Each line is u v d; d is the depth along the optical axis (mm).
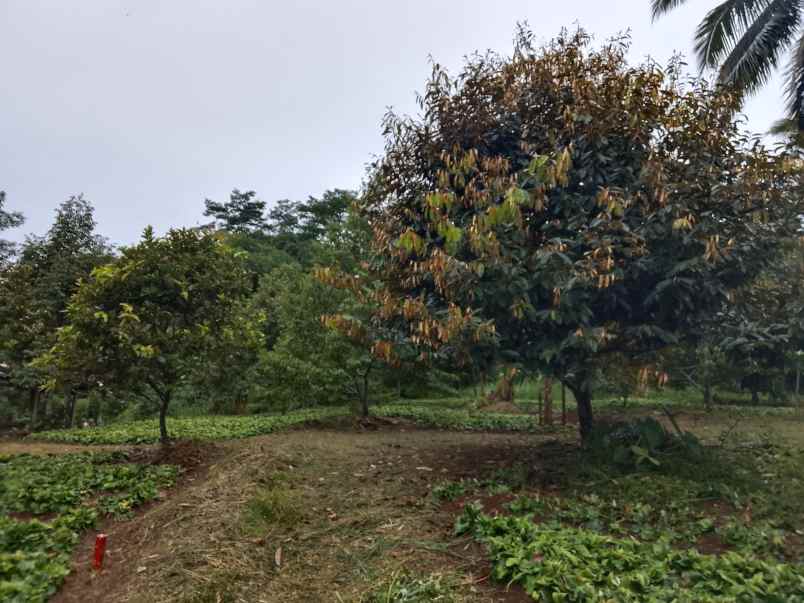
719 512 4277
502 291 4730
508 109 6043
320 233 35688
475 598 3049
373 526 4305
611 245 4773
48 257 14875
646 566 3100
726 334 5961
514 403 15469
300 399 12711
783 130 14281
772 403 15258
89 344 6988
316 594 3242
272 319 16875
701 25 12766
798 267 6492
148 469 6484
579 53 5965
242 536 3990
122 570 3654
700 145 5496
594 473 5184
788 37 12109
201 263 7734
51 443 10086
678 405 14164
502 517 3969
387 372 12320
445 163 5988
